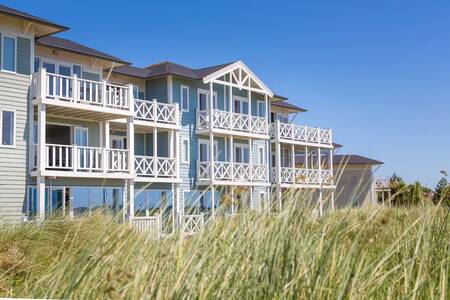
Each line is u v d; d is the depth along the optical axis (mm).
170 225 4609
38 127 20688
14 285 6000
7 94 20344
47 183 21656
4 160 20078
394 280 3641
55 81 21172
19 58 20797
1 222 11719
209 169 30125
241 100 34594
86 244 4316
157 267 3703
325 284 3379
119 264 3844
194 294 3350
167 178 26938
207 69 32656
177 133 28391
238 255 3684
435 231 4602
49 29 21453
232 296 3393
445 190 5328
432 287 3492
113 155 23125
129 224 4801
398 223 5199
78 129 24359
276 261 3498
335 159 42156
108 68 26031
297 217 4051
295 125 36094
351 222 4004
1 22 20312
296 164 40281
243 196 4555
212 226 4141
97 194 23031
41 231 9750
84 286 3523
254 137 32812
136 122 26203
